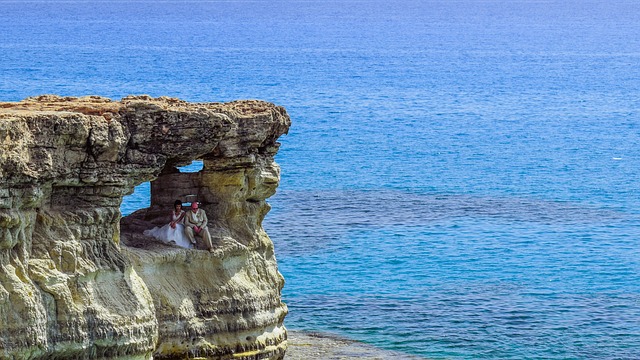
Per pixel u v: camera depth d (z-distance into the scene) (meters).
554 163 106.19
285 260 65.69
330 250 68.44
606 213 82.81
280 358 41.94
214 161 40.75
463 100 157.62
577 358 49.25
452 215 80.62
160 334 38.03
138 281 36.28
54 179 34.16
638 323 54.47
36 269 33.28
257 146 41.06
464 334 52.06
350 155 106.38
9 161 31.80
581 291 60.53
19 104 37.59
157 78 167.75
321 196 86.00
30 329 32.38
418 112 142.50
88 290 34.41
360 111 140.88
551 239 73.38
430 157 107.75
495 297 58.84
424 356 48.94
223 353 39.59
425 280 62.12
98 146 34.84
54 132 33.78
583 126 134.12
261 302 40.84
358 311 55.28
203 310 39.41
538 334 52.44
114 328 34.59
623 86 178.62
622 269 65.56
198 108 38.12
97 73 169.62
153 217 41.44
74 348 33.69
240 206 41.41
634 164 106.38
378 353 48.97
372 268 64.44
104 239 35.62
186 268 39.72
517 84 179.88
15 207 32.69
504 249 70.31
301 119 131.00
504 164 105.12
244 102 41.66
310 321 53.38
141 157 36.25
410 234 73.69
